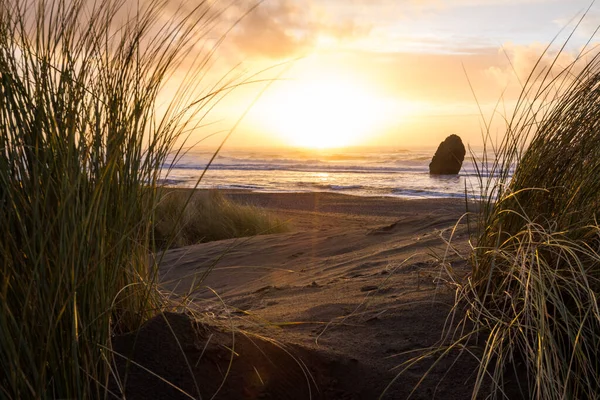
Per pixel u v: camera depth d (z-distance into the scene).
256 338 2.12
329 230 6.75
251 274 4.98
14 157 1.56
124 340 1.87
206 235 8.71
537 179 2.47
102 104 1.83
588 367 1.99
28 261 1.50
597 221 2.26
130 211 1.84
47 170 1.58
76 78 1.78
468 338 2.26
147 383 1.76
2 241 1.49
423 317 2.53
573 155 2.42
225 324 2.30
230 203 10.03
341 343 2.33
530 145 2.54
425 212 13.53
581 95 2.47
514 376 2.07
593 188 2.34
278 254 5.82
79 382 1.46
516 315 2.04
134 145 1.90
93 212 1.65
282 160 50.62
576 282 1.98
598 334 2.08
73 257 1.48
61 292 1.49
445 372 2.13
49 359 1.46
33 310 1.42
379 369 2.13
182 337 1.95
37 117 1.63
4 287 1.37
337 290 3.27
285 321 2.65
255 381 1.91
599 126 2.42
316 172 36.25
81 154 1.68
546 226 2.40
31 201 1.55
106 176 1.73
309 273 4.42
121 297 1.90
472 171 32.72
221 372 1.89
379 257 4.41
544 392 1.81
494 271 2.43
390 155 59.53
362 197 17.78
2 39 1.66
